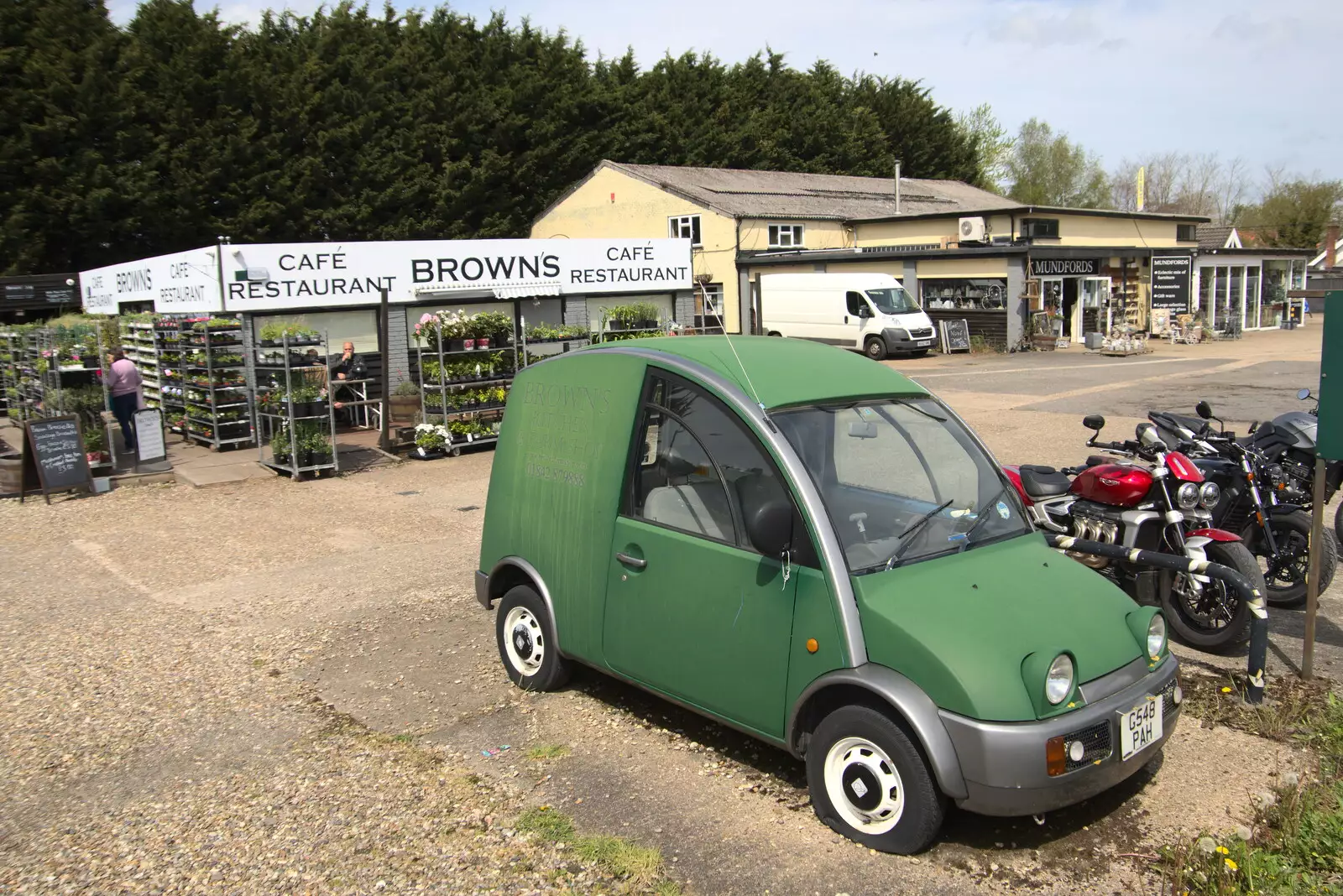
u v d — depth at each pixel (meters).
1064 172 69.44
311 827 4.17
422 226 38.19
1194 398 17.03
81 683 6.02
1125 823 4.07
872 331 27.05
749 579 4.21
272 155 34.25
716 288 32.31
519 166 41.50
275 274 15.78
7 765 4.91
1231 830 3.98
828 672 3.92
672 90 50.41
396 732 5.16
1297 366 22.16
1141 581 5.88
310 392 13.12
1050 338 28.00
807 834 4.01
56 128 29.84
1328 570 6.25
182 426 16.31
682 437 4.57
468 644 6.48
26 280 24.78
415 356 17.50
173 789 4.60
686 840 3.99
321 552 9.20
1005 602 3.96
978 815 4.14
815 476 4.15
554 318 18.56
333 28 39.38
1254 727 4.86
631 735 5.00
